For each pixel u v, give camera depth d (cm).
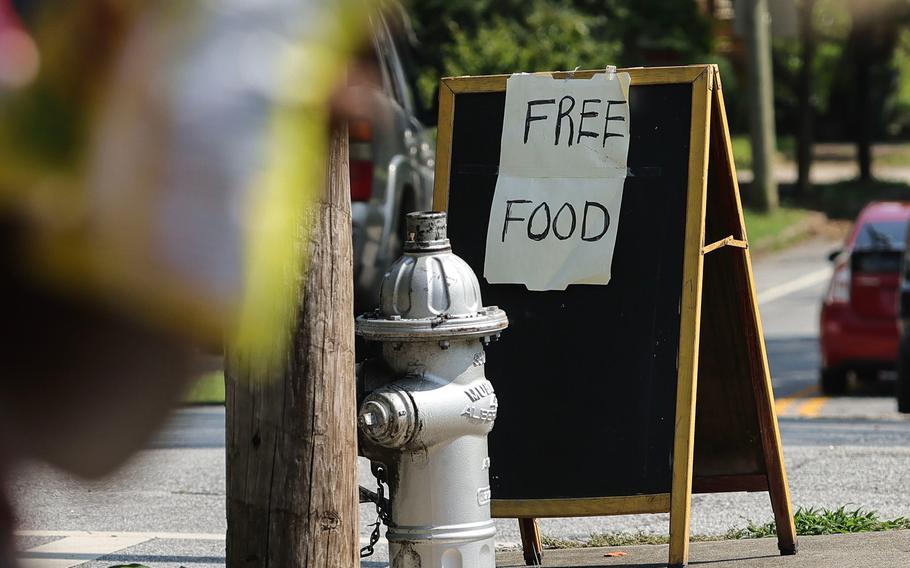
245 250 133
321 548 916
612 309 1288
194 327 133
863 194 9338
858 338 3256
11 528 152
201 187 131
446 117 1391
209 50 131
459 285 1058
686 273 1252
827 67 10125
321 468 910
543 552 1534
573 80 1338
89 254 130
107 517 1786
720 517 1769
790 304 5278
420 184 2769
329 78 137
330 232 887
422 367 1049
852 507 1816
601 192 1305
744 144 11844
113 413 137
